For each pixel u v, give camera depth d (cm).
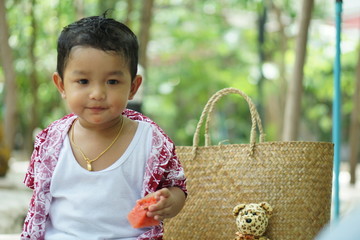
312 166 389
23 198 741
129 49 286
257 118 396
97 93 279
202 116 407
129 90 290
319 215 392
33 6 1083
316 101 1723
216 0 1432
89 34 279
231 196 394
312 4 703
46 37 1199
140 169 293
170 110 1725
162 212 268
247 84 1457
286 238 386
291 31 1280
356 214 142
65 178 292
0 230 614
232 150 396
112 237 290
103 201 288
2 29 870
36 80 1179
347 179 1170
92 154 293
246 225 374
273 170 388
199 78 1553
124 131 297
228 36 1480
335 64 487
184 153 405
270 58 1341
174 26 1521
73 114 314
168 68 1647
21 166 1271
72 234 289
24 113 1552
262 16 1119
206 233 399
